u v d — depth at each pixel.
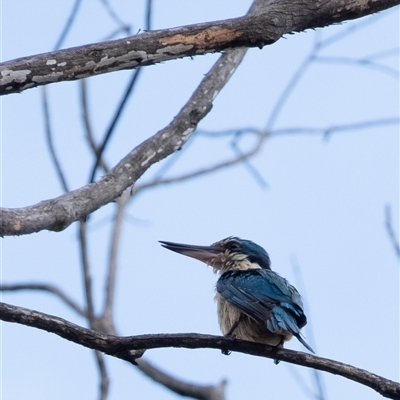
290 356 8.12
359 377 7.95
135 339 7.64
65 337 7.42
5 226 7.64
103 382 11.01
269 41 7.77
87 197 8.80
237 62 11.34
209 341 8.03
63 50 7.55
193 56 7.86
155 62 7.82
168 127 10.37
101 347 7.50
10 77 7.38
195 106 10.62
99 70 7.66
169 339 7.80
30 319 7.27
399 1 7.96
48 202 8.22
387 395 7.85
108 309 12.71
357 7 7.86
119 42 7.62
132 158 9.79
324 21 7.93
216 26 7.73
